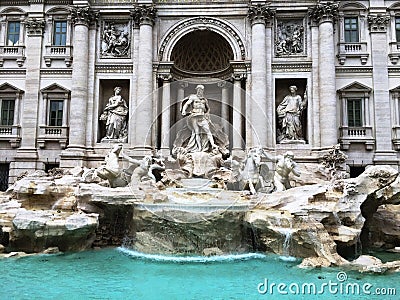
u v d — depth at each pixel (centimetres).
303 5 3083
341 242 1730
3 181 3206
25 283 1325
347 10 3164
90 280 1364
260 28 3042
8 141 3203
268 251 1789
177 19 3173
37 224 1756
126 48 3200
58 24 3325
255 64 3011
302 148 2967
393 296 1199
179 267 1548
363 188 1917
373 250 2034
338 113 3077
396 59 3106
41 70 3234
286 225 1711
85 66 3111
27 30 3288
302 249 1689
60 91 3184
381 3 3142
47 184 2094
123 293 1209
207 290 1247
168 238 1767
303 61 3058
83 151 3017
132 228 1912
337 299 1167
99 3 3189
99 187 2030
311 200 1864
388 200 2016
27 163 3130
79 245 1875
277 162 2236
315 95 3014
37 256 1747
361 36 3150
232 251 1769
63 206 2028
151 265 1583
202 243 1738
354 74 3111
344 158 2802
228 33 3127
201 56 3275
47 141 3159
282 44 3119
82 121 3045
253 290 1248
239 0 3144
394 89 3058
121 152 2300
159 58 3119
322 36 3005
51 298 1155
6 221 1881
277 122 3095
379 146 3002
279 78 3077
